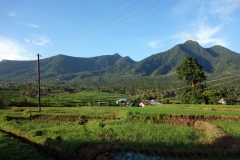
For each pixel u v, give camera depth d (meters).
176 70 80.75
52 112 48.19
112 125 31.75
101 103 86.81
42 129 28.62
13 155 17.95
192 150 17.72
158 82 197.00
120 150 18.23
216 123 31.08
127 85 181.75
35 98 97.31
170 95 116.12
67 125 33.12
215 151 17.39
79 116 41.62
